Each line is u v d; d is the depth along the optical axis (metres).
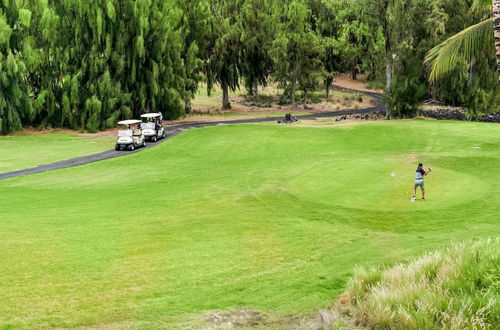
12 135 47.09
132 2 52.09
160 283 10.78
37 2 48.47
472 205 17.75
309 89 77.56
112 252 13.13
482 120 52.00
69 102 49.59
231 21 74.00
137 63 53.81
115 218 17.42
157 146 40.00
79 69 50.97
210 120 61.22
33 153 37.12
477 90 52.66
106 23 51.41
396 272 9.23
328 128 47.16
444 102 57.69
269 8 75.25
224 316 8.95
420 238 14.09
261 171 28.08
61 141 43.44
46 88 49.97
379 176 23.52
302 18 73.12
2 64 45.88
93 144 41.69
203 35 67.06
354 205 18.44
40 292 10.21
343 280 10.77
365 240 14.16
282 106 79.31
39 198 22.23
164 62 55.91
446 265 8.82
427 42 52.34
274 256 12.75
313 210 18.03
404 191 20.33
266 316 8.91
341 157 32.28
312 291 10.15
